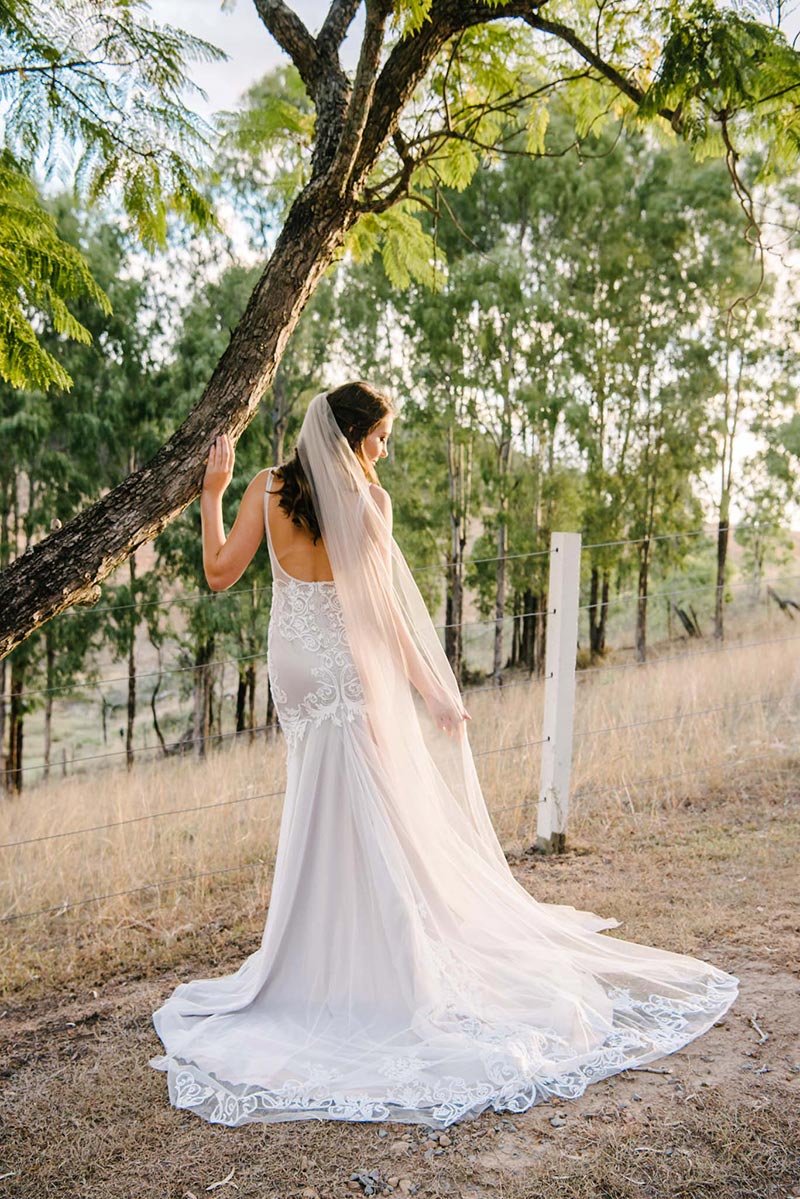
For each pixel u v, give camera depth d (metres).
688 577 20.88
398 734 2.77
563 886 3.79
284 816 2.76
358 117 2.68
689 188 16.14
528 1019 2.54
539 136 4.26
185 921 3.70
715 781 5.12
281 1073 2.40
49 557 2.46
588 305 16.94
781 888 3.61
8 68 2.82
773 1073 2.30
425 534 17.06
